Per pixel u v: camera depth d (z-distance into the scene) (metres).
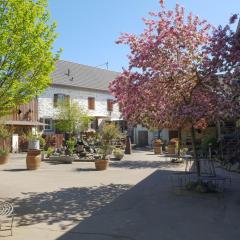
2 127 25.69
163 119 11.06
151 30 11.66
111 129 20.97
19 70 10.09
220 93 10.62
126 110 11.59
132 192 11.81
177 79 11.20
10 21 9.88
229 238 7.00
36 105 37.12
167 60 11.15
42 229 7.86
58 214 9.12
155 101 11.19
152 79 11.20
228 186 12.27
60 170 18.33
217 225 7.84
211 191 11.32
